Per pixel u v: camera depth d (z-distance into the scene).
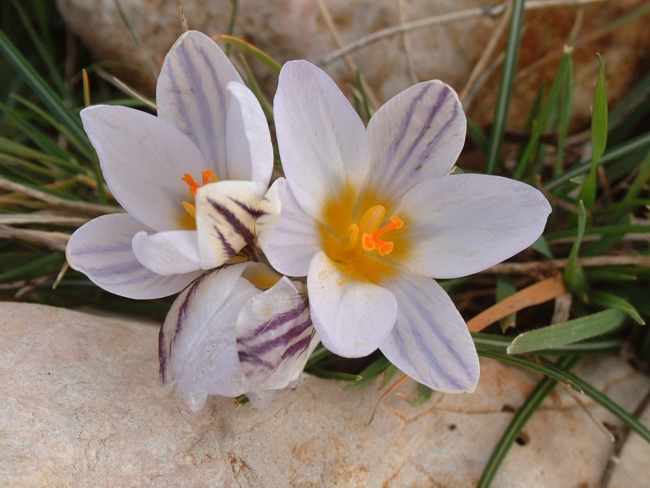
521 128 0.17
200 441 0.09
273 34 0.16
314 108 0.09
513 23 0.13
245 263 0.09
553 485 0.11
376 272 0.10
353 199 0.10
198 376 0.08
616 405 0.11
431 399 0.11
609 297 0.12
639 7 0.16
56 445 0.08
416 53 0.16
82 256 0.09
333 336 0.08
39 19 0.18
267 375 0.08
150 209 0.09
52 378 0.09
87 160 0.16
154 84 0.17
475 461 0.11
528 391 0.12
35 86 0.14
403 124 0.10
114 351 0.10
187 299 0.09
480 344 0.11
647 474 0.11
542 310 0.13
